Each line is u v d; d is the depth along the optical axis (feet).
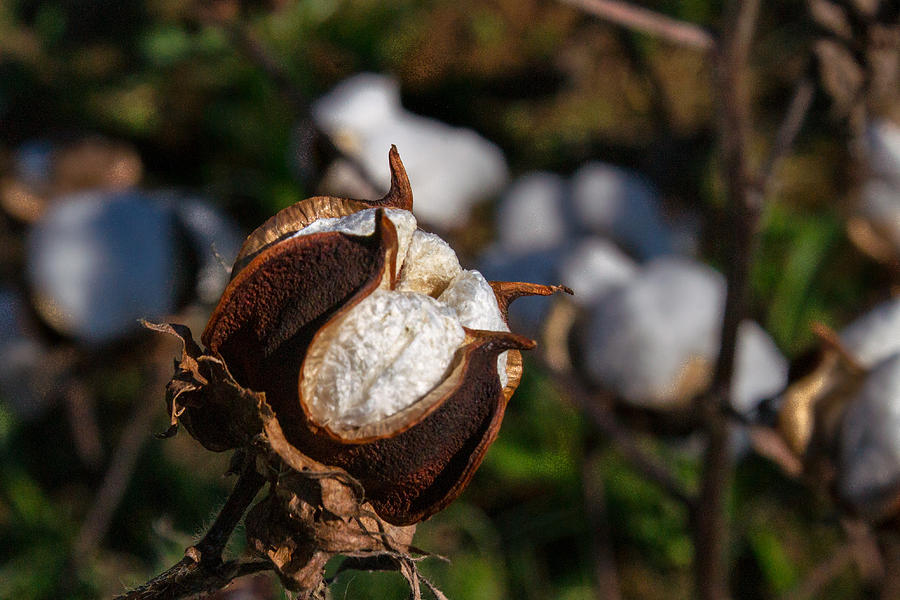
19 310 2.66
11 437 3.05
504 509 3.08
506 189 3.70
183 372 1.35
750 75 4.20
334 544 1.35
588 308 2.46
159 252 2.53
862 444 1.73
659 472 2.08
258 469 1.36
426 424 1.33
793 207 3.69
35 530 2.93
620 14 1.83
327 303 1.33
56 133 3.23
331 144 2.40
